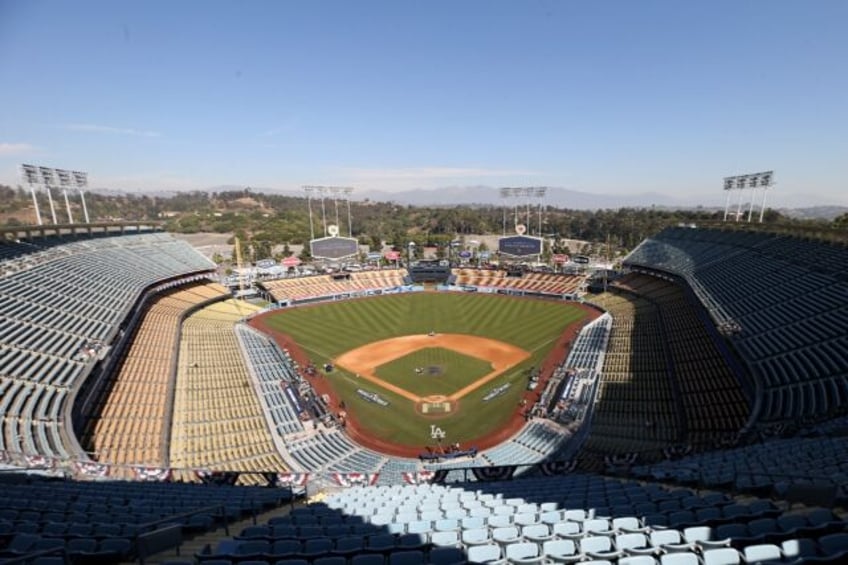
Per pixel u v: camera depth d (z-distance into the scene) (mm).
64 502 16797
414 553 10539
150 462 29625
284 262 97375
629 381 43594
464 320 72812
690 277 62000
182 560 11523
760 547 8938
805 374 31516
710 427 32875
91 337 39031
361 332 67188
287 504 20547
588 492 17812
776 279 49375
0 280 43250
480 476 28016
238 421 37312
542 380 48562
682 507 13812
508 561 9750
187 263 73250
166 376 42500
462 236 162625
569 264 103500
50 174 62375
